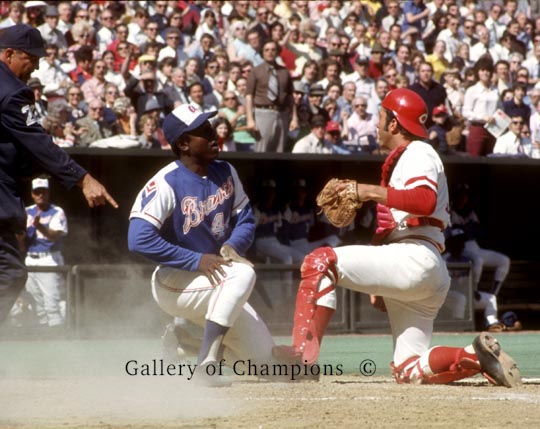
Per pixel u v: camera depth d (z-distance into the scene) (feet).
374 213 152.56
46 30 155.12
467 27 193.26
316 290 60.08
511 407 48.91
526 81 179.42
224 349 62.90
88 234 141.49
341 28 184.55
